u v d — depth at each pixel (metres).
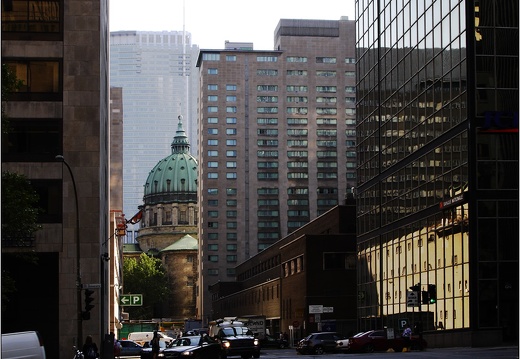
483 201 58.56
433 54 65.62
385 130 77.75
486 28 59.09
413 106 70.06
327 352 69.94
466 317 58.72
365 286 84.31
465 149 59.34
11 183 39.91
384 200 78.12
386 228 77.38
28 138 59.38
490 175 58.59
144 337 106.19
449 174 62.22
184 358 46.66
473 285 57.88
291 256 117.31
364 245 84.69
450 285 61.84
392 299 75.38
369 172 83.00
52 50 60.00
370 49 82.81
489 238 58.41
